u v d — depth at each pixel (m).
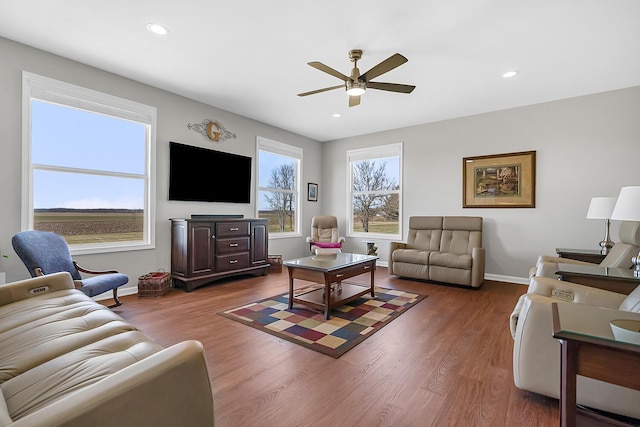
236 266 4.39
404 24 2.50
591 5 2.23
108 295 3.50
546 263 2.85
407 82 3.59
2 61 2.78
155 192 3.88
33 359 1.20
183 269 3.86
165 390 0.84
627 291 2.13
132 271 3.68
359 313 3.01
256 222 4.71
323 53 2.98
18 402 0.94
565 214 4.11
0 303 1.79
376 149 5.85
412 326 2.71
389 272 4.71
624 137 3.75
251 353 2.17
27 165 2.93
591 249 3.92
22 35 2.73
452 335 2.52
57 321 1.55
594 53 2.92
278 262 5.10
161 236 3.96
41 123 3.09
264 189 5.48
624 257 2.51
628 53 2.92
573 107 4.04
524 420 1.49
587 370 0.99
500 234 4.56
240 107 4.56
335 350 2.21
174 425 0.86
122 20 2.49
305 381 1.83
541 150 4.26
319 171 6.63
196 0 2.24
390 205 5.79
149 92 3.79
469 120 4.82
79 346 1.31
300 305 3.24
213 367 1.98
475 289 4.02
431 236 4.83
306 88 3.85
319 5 2.28
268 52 2.97
